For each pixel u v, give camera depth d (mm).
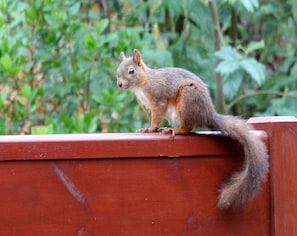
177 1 10180
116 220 3650
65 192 3596
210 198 3742
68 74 8758
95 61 8609
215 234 3752
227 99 10984
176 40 10758
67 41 8750
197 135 3775
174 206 3705
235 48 10258
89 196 3619
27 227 3566
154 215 3688
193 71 10586
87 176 3613
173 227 3709
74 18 8805
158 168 3688
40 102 8953
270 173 3863
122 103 8391
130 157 3648
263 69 9219
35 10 8602
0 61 8141
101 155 3611
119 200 3650
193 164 3727
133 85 5074
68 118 8188
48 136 3633
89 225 3625
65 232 3604
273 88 11211
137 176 3664
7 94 8414
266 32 11555
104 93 8273
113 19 11109
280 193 3854
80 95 8789
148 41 9688
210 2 9930
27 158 3543
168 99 4676
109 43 8648
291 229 3857
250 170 3715
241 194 3721
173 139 3693
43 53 8734
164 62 9375
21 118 8375
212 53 10500
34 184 3564
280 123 3867
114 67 8586
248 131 3801
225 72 9016
